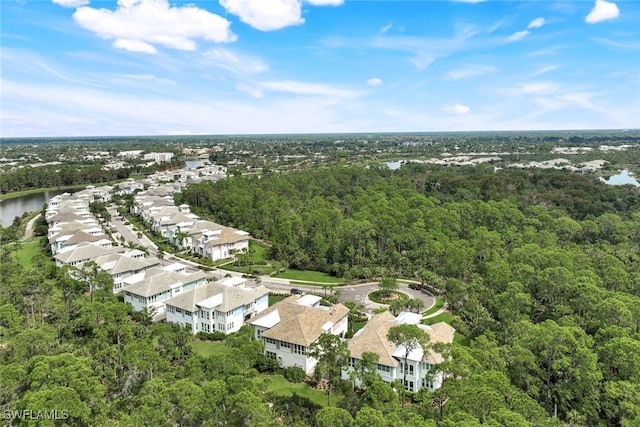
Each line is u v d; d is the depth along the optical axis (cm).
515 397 4447
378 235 12406
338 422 3844
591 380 5162
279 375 6316
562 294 7794
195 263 12175
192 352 6400
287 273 11475
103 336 5997
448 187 18550
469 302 8225
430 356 5728
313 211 14475
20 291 7700
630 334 6138
